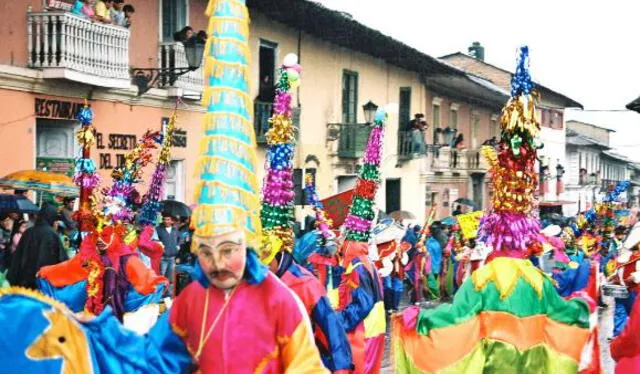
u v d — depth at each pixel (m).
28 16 15.07
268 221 6.28
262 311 4.61
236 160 4.56
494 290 6.77
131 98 17.45
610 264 11.36
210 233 4.49
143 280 8.38
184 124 19.25
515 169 7.07
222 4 4.62
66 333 4.41
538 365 6.74
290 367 4.59
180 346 4.78
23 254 10.16
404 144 31.09
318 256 8.26
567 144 59.31
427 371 6.80
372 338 8.00
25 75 14.82
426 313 6.88
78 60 15.52
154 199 10.57
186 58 17.53
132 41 17.69
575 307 6.75
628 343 7.08
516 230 6.99
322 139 25.88
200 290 4.73
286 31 23.64
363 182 8.36
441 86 36.34
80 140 8.45
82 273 8.27
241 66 4.61
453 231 20.17
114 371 4.50
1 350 4.31
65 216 12.29
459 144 37.34
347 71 27.47
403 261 16.66
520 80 7.12
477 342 6.77
